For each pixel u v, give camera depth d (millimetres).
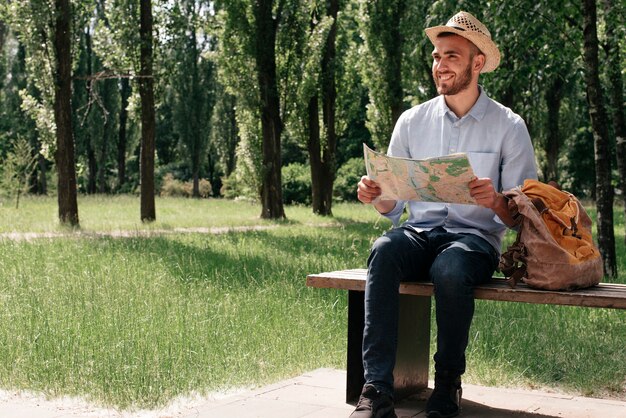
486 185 3709
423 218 4305
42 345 5648
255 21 27250
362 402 3662
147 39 23516
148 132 23844
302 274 10312
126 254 12125
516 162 4223
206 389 4789
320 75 29844
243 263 11742
